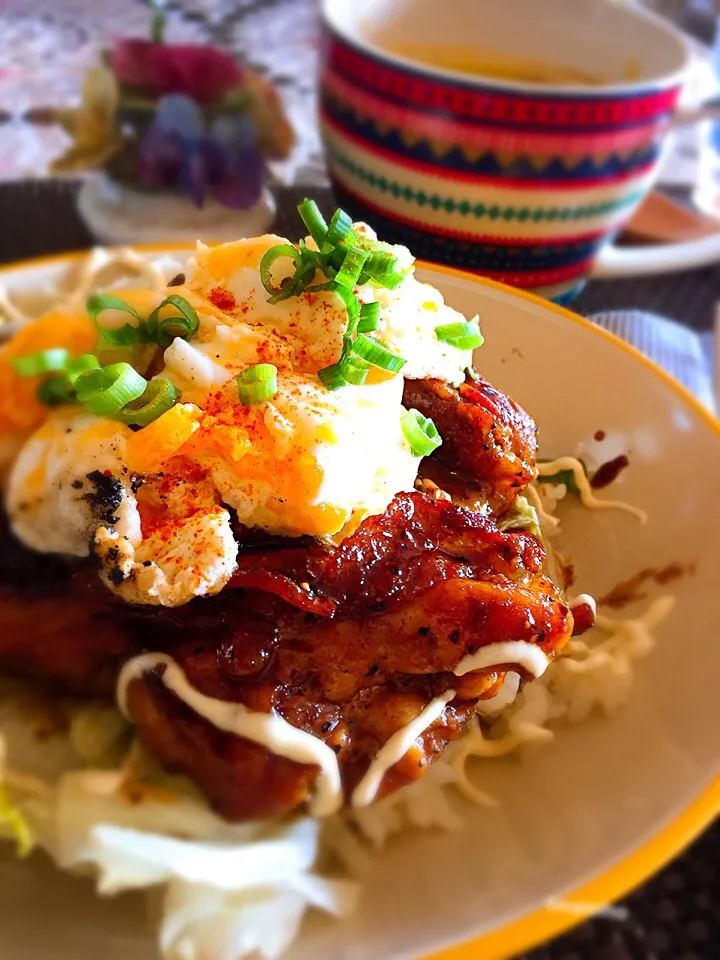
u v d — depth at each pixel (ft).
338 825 0.53
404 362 0.55
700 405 0.73
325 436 0.50
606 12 0.98
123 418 0.51
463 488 0.64
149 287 0.76
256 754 0.49
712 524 0.65
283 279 0.58
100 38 1.42
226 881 0.48
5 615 0.51
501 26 1.03
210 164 1.00
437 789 0.56
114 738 0.53
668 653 0.60
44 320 0.58
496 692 0.58
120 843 0.48
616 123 0.82
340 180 0.96
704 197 1.31
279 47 1.48
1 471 0.52
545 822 0.52
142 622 0.51
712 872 0.57
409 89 0.82
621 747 0.55
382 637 0.53
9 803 0.49
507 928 0.43
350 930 0.46
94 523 0.50
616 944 0.53
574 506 0.74
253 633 0.51
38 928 0.45
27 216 0.98
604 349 0.79
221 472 0.51
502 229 0.88
